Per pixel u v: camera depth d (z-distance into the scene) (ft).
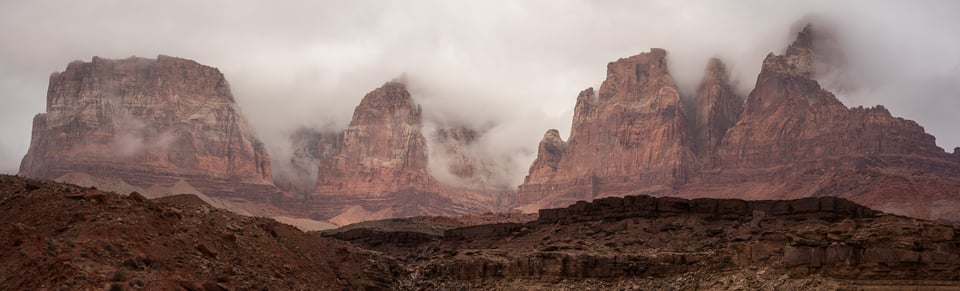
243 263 294.25
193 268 271.49
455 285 350.64
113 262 252.21
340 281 332.60
